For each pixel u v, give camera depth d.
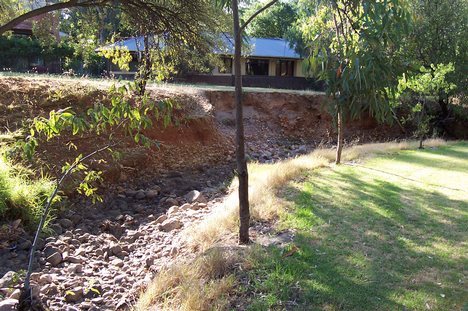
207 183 10.04
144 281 4.74
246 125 15.91
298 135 16.92
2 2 10.31
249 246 4.98
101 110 3.49
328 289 4.02
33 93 9.45
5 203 6.17
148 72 9.67
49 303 4.33
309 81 28.17
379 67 4.40
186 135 11.57
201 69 11.62
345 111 5.84
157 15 9.20
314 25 8.86
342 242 5.14
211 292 3.93
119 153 4.26
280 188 7.62
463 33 18.20
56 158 7.90
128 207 8.00
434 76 14.41
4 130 8.30
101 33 11.53
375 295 3.92
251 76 28.11
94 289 4.61
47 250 5.75
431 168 9.76
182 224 6.72
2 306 3.94
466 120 19.94
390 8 4.42
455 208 6.56
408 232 5.51
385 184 8.05
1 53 21.16
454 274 4.33
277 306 3.77
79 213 7.32
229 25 9.26
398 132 18.55
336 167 9.66
